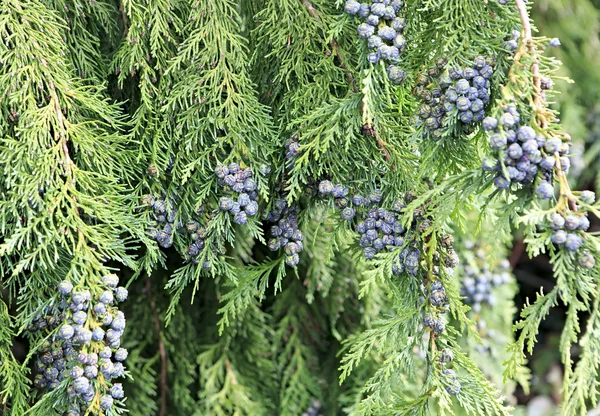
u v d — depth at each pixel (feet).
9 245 2.67
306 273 3.83
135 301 3.65
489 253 2.67
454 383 2.76
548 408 6.01
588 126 6.23
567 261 2.58
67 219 2.75
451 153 2.84
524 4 2.69
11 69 2.81
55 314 2.81
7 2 2.83
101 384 2.73
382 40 2.77
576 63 5.95
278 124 3.05
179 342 3.75
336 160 2.93
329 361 4.10
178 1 3.05
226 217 2.93
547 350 6.34
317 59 3.00
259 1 3.09
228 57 3.00
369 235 2.85
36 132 2.79
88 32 3.05
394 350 2.84
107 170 2.95
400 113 2.94
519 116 2.61
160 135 2.98
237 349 3.85
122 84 3.03
